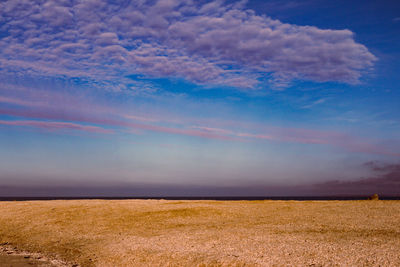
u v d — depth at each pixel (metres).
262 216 27.69
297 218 26.20
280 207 32.28
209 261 15.08
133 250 18.09
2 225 26.52
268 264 14.31
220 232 21.56
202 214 28.80
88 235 23.02
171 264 15.48
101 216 28.56
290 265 14.12
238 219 26.67
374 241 17.64
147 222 26.41
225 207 31.91
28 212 30.50
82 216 28.64
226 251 16.67
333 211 29.25
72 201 39.66
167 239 20.17
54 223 26.55
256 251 16.41
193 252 16.70
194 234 21.27
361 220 24.47
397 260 14.02
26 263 17.42
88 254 18.72
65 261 17.86
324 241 17.97
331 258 14.74
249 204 34.94
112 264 16.67
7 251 20.14
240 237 19.77
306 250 16.19
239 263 14.59
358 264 13.81
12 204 36.00
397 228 21.17
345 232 20.44
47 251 20.11
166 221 26.55
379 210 29.06
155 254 16.92
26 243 22.09
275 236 19.75
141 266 15.87
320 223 23.73
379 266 13.45
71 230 24.55
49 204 35.25
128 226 25.34
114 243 20.20
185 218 27.42
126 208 31.80
